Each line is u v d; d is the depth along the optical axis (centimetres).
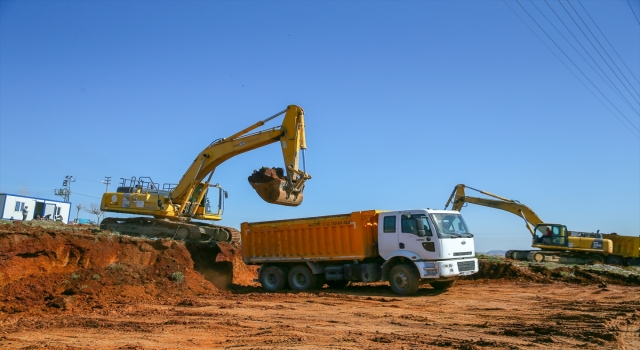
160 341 896
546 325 994
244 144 2106
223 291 1711
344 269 1672
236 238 2372
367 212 1631
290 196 1923
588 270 2111
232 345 859
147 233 2272
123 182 2500
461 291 1667
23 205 3647
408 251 1555
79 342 886
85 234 1700
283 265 1862
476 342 845
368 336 927
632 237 3025
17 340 902
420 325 1048
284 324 1067
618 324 991
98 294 1446
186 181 2259
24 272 1452
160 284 1639
